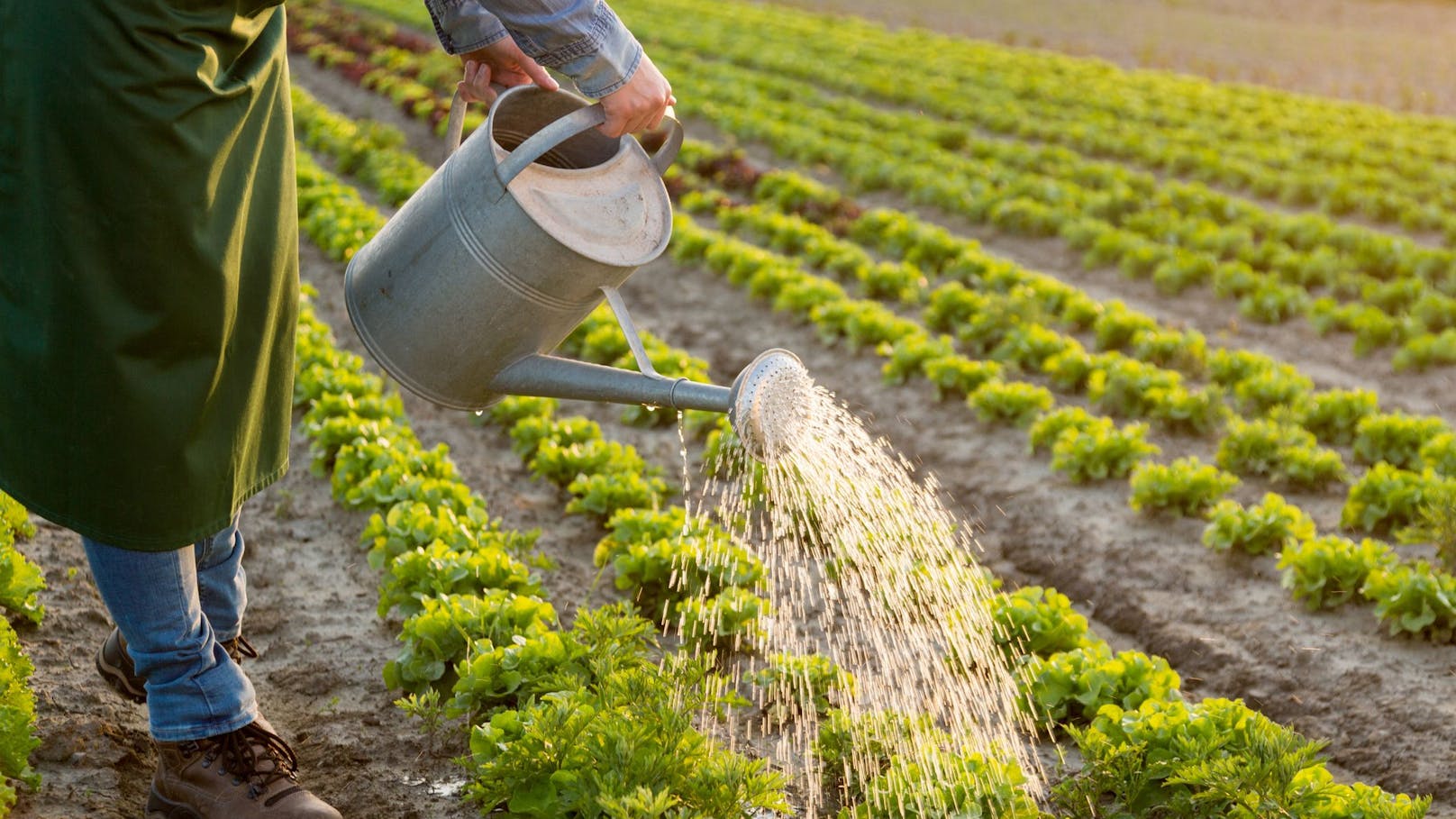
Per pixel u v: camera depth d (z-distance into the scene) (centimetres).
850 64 2395
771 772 376
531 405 739
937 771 377
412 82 2020
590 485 611
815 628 511
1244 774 355
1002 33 3362
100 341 263
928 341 895
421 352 308
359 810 368
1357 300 1157
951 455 761
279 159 291
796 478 335
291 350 311
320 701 431
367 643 476
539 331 307
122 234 259
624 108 285
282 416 313
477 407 321
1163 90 2331
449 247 299
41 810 338
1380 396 920
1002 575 607
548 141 288
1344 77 2858
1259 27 3756
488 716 407
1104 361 889
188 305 268
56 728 374
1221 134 1925
